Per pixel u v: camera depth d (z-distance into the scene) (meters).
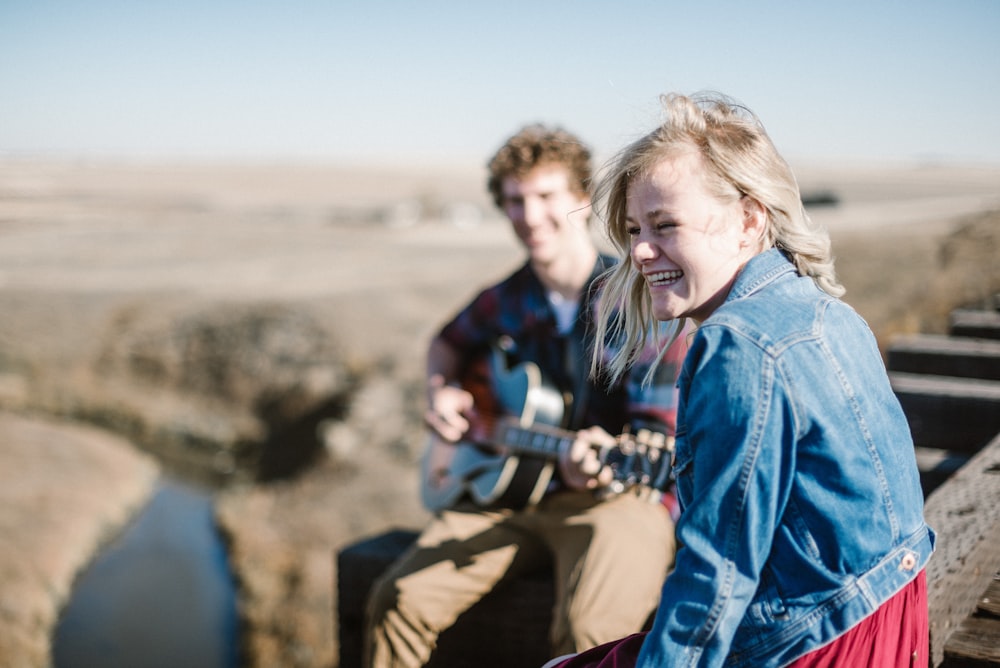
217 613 9.33
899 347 3.59
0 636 8.47
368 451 12.98
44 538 10.53
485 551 2.38
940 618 1.59
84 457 13.45
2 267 17.39
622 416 2.42
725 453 1.15
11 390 15.95
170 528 11.51
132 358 17.06
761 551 1.15
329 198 52.22
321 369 15.63
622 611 2.04
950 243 11.95
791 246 1.29
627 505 2.29
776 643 1.20
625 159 1.32
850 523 1.16
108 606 9.40
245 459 13.96
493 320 2.77
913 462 1.26
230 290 19.75
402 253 29.27
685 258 1.27
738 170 1.24
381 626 2.33
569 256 2.58
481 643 2.46
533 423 2.53
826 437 1.15
